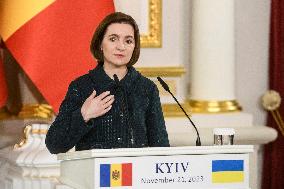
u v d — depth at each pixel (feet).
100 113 18.37
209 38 37.58
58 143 18.85
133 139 19.26
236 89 40.47
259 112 40.91
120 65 19.65
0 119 34.63
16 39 32.14
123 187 16.07
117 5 35.76
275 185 40.32
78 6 32.60
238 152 16.94
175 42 36.55
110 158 15.99
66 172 17.37
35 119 34.60
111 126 19.16
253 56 40.86
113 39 19.54
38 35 32.19
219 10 37.58
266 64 40.91
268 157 40.32
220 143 18.51
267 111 40.70
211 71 37.65
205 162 16.75
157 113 20.17
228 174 16.92
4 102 32.71
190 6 38.68
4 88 32.76
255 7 40.65
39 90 32.35
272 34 40.40
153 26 36.24
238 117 37.40
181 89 36.27
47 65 32.24
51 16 32.32
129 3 35.94
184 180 16.56
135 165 16.19
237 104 38.27
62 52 32.40
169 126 35.63
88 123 18.53
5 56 35.04
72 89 19.54
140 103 19.76
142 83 20.04
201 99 37.70
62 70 32.37
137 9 36.04
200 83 37.68
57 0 32.37
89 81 19.65
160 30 36.27
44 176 30.83
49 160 30.81
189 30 38.78
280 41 40.27
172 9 36.55
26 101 35.14
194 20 37.91
